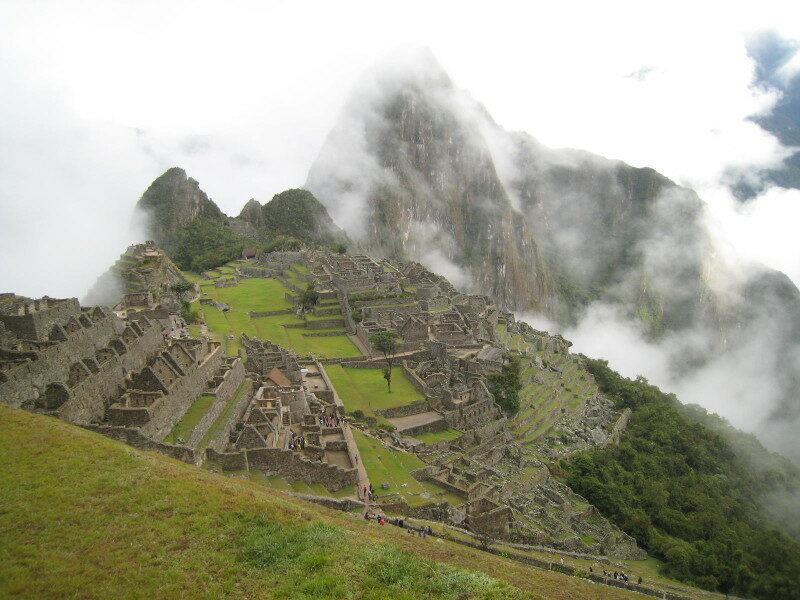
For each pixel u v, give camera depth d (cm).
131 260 15238
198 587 2917
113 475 3738
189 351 6731
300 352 11375
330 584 3052
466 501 6656
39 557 2939
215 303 13912
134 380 5584
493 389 10575
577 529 7844
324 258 18700
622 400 15238
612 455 11069
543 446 10362
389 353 11225
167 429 5331
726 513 10644
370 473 6356
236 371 7394
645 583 6419
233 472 5197
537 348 15088
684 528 9244
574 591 4291
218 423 6000
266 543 3328
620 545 7912
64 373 5147
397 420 8988
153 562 3045
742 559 8162
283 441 6019
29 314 5262
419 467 7112
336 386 9525
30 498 3381
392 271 17912
